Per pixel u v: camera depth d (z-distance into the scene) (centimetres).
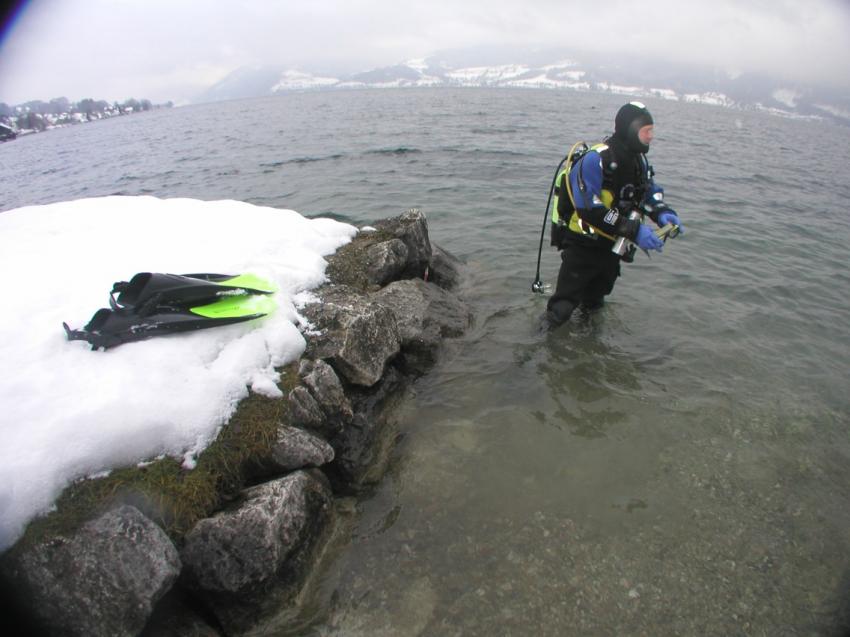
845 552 326
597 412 459
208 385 346
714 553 326
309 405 378
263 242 561
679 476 388
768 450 412
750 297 682
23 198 1630
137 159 2339
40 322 375
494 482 385
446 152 1819
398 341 496
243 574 286
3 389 308
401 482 389
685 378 504
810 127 5900
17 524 254
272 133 2881
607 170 469
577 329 592
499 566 320
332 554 333
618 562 321
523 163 1591
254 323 412
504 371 523
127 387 322
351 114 3919
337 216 1062
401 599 303
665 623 286
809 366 526
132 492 286
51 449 279
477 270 777
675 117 4166
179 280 394
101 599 247
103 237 531
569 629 284
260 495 307
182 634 269
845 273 777
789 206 1178
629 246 503
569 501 366
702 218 1043
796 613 290
